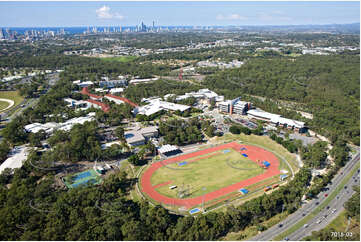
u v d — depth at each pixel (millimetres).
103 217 152250
